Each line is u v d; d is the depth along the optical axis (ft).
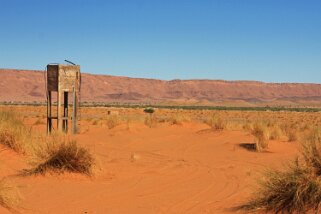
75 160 42.29
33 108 284.20
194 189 38.88
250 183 40.68
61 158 42.11
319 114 319.06
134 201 34.14
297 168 29.91
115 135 82.69
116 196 35.63
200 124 102.12
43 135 51.26
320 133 38.99
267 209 28.81
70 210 30.78
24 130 51.70
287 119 219.41
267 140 66.64
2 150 46.11
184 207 32.42
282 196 28.50
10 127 49.37
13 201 30.01
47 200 33.01
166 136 82.23
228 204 32.60
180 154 63.26
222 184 41.09
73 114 79.46
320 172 29.50
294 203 27.63
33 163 41.93
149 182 41.78
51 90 75.46
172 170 48.96
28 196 33.73
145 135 84.84
